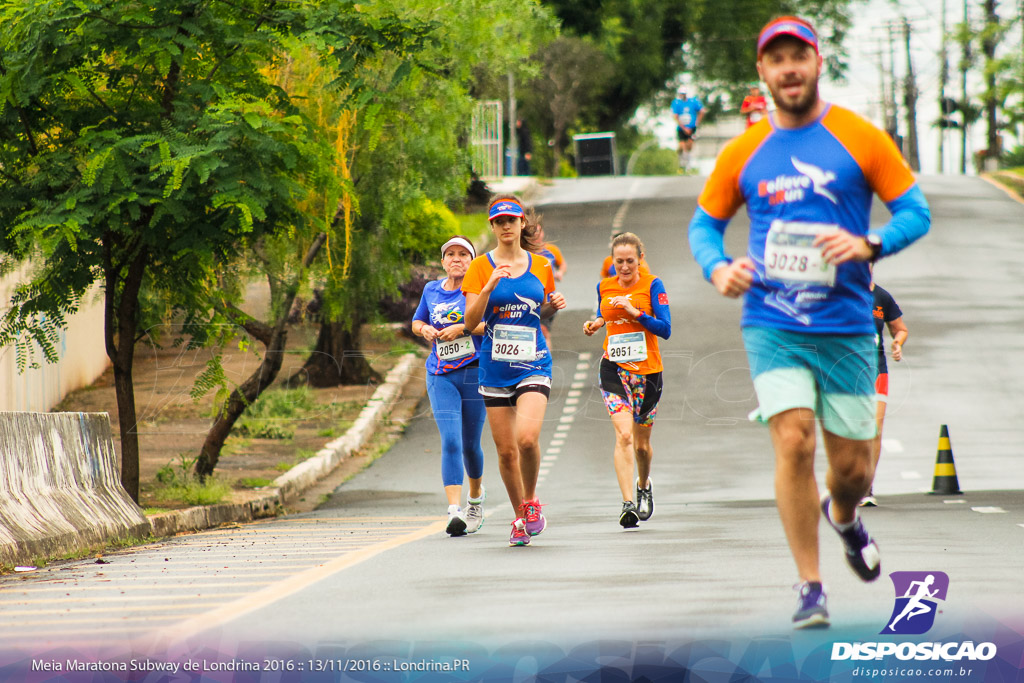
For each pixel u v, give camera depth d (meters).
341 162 32.34
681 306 57.28
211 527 27.31
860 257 9.97
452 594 13.23
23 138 26.59
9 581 17.06
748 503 26.59
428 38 28.39
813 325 10.33
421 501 31.45
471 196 80.75
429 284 21.34
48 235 24.52
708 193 10.78
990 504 25.14
